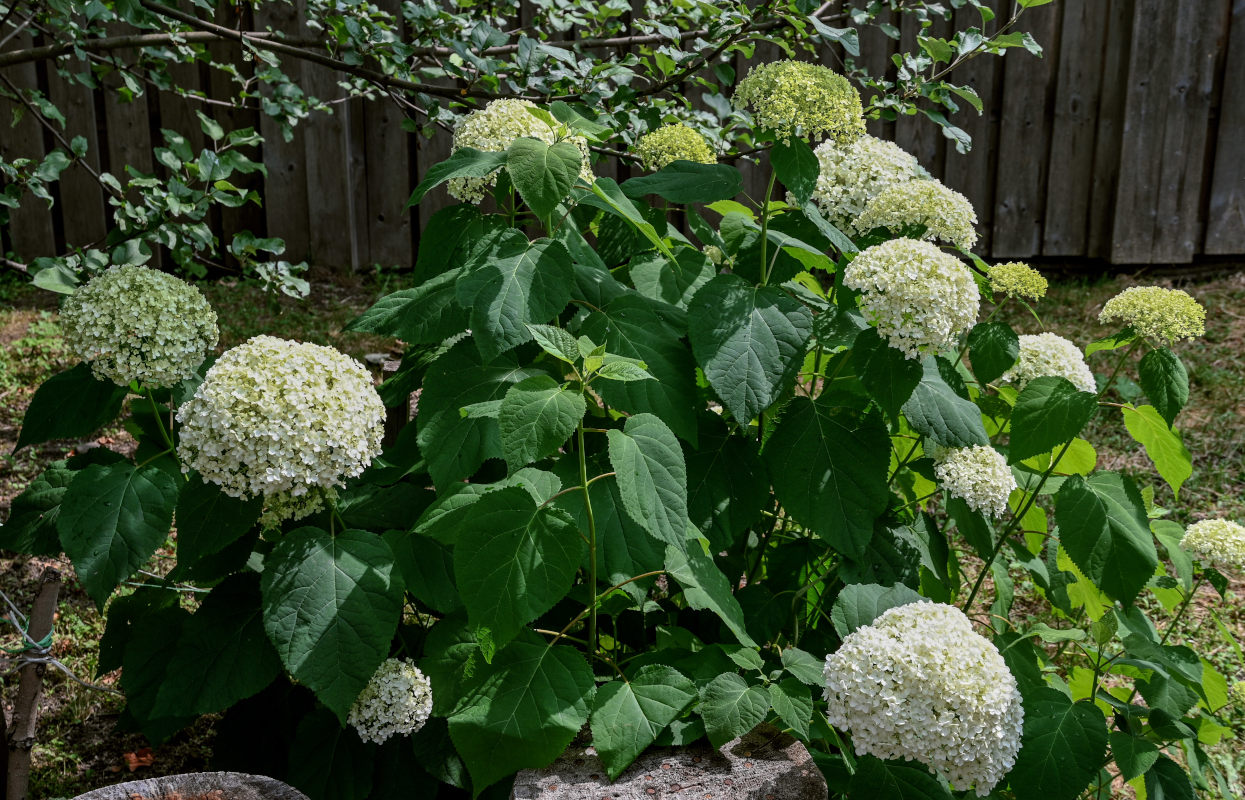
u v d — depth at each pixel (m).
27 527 2.51
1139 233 7.59
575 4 3.97
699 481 2.53
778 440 2.52
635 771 2.17
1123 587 2.55
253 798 1.92
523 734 2.07
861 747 2.02
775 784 2.12
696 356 2.38
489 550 2.02
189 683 2.25
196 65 7.26
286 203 7.53
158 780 1.94
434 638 2.28
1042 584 3.04
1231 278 7.59
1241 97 7.45
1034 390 2.60
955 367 2.84
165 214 3.43
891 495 2.69
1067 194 7.62
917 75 3.79
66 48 3.53
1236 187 7.57
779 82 2.53
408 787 2.43
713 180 2.57
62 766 3.17
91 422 2.51
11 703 3.39
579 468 2.36
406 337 2.35
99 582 2.19
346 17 3.56
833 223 2.81
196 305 2.50
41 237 7.44
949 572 2.96
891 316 2.30
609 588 2.45
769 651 2.59
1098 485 2.67
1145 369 2.65
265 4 7.11
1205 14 7.34
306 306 7.01
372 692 2.26
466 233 2.50
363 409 2.21
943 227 2.60
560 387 2.05
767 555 2.89
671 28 3.70
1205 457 5.39
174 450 2.48
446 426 2.32
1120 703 2.65
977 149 7.49
